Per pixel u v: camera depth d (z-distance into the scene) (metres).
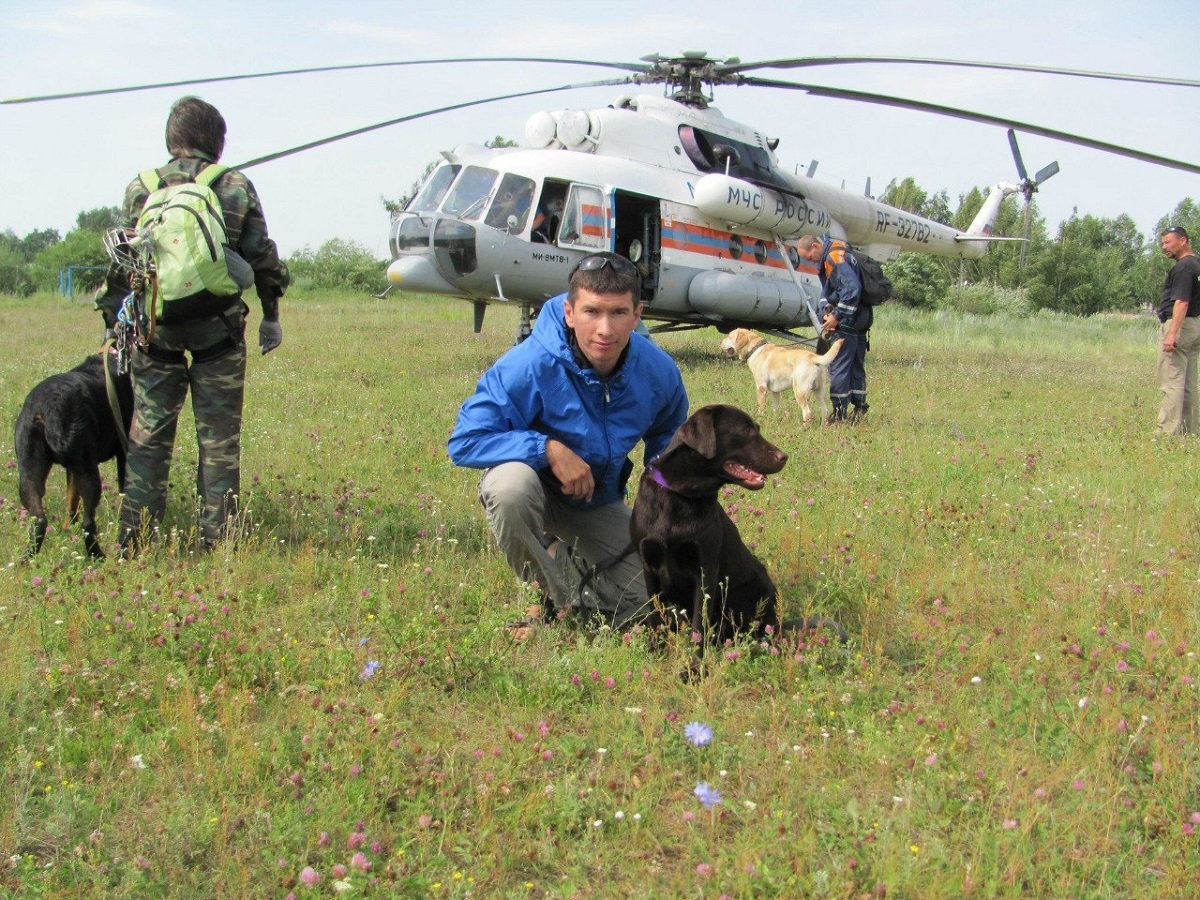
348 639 3.93
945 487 6.68
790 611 4.43
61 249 45.38
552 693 3.51
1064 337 27.14
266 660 3.59
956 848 2.66
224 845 2.62
